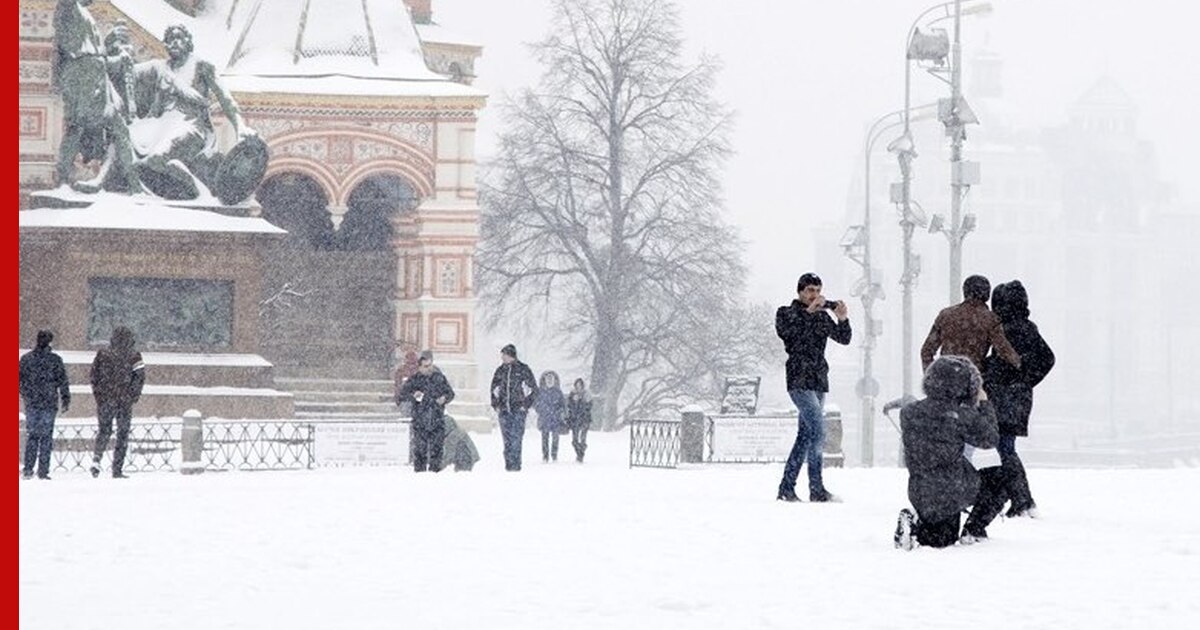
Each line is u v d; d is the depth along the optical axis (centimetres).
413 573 3447
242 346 11188
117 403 7294
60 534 4266
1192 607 2897
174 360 11031
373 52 14688
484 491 5659
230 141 14275
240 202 11775
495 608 2950
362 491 5700
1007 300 4625
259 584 3297
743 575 3375
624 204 17512
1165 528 4322
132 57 11775
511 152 17500
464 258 14538
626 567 3519
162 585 3291
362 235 15050
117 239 11056
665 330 17400
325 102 14375
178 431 10206
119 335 7300
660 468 8462
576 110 17512
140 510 4959
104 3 14838
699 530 4250
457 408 14388
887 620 2773
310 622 2798
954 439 3850
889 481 6378
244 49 14700
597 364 17488
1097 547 3828
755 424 8919
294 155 14388
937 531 3881
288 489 5859
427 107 14500
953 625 2723
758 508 4869
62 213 11200
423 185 14538
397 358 14725
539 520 4528
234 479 6706
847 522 4431
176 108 11812
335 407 14038
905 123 12412
